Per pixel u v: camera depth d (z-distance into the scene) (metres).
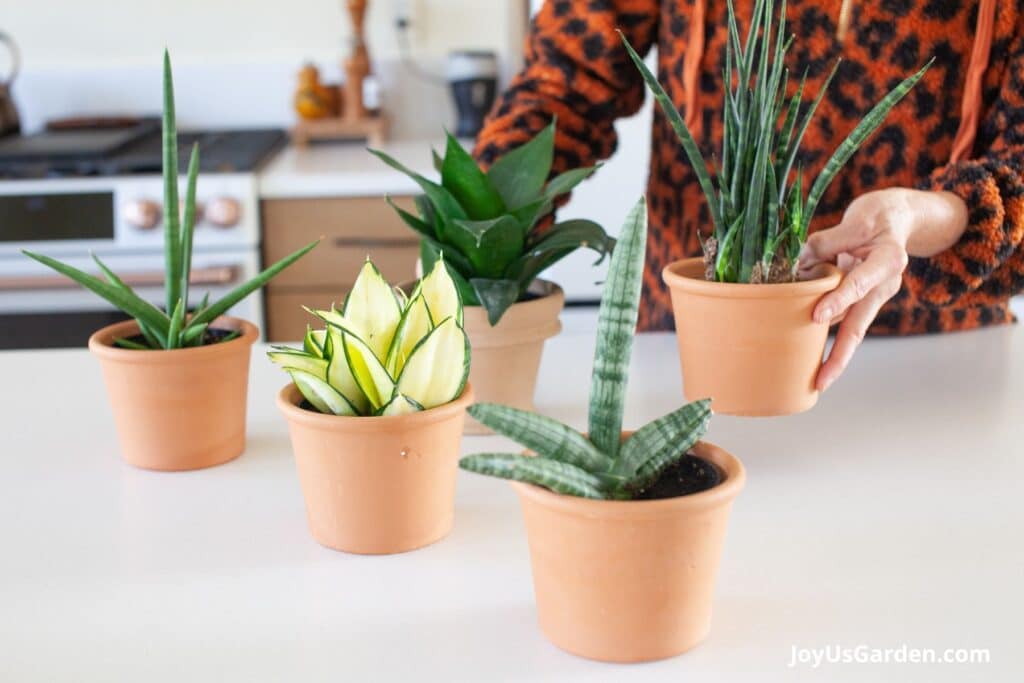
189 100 2.76
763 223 0.86
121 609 0.68
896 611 0.66
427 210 0.93
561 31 1.28
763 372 0.85
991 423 0.97
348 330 0.70
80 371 1.20
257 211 2.18
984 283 1.05
